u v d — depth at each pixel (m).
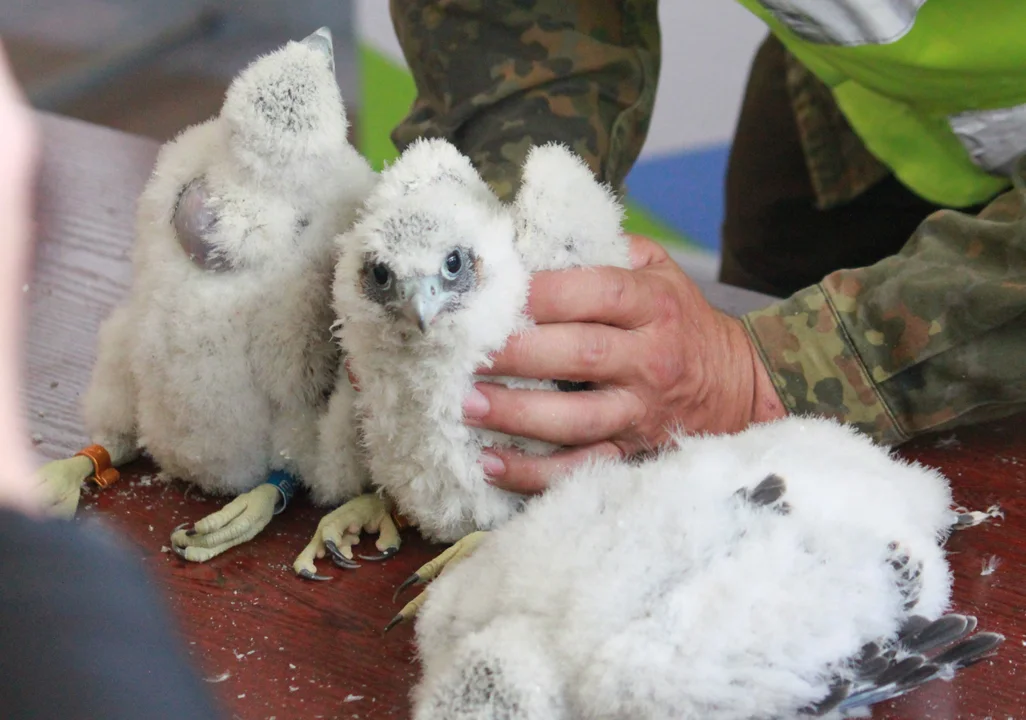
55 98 3.05
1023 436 1.54
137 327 1.26
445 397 1.15
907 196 2.22
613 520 0.95
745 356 1.45
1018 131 1.54
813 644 0.84
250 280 1.22
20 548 0.43
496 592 0.95
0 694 0.40
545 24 1.64
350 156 1.27
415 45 1.73
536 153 1.22
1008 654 1.08
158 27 3.46
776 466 1.07
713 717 0.83
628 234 1.49
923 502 1.17
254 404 1.28
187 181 1.24
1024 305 1.27
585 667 0.84
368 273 1.11
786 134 2.37
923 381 1.39
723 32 3.57
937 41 1.47
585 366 1.21
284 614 1.13
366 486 1.34
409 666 1.05
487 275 1.12
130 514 1.30
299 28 3.59
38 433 1.39
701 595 0.85
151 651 0.44
